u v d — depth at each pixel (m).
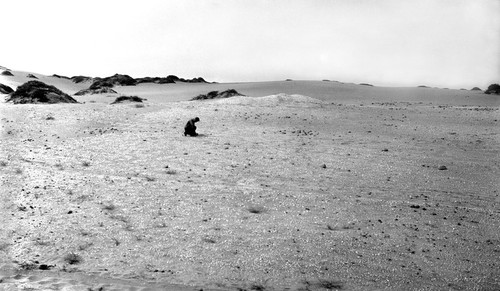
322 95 65.62
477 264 9.07
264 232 10.27
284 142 21.69
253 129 25.45
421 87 82.19
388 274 8.52
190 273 8.29
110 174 14.84
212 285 7.90
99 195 12.36
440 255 9.39
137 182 13.88
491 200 13.27
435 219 11.45
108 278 7.98
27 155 16.89
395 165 17.33
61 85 94.69
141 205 11.73
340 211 11.81
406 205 12.51
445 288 8.12
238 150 19.44
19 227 9.85
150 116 29.03
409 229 10.72
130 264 8.55
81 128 23.78
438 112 34.72
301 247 9.53
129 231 10.05
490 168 17.30
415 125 28.14
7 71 91.19
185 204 11.95
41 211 10.87
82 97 64.12
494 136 24.33
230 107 33.69
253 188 13.67
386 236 10.26
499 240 10.25
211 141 21.38
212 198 12.54
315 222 10.98
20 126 22.88
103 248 9.16
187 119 28.44
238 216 11.23
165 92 80.12
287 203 12.33
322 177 15.30
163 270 8.36
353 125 27.81
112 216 10.84
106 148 19.03
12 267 8.22
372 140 22.78
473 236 10.43
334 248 9.52
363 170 16.42
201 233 10.09
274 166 16.70
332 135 24.12
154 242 9.55
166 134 23.00
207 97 50.47
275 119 29.33
